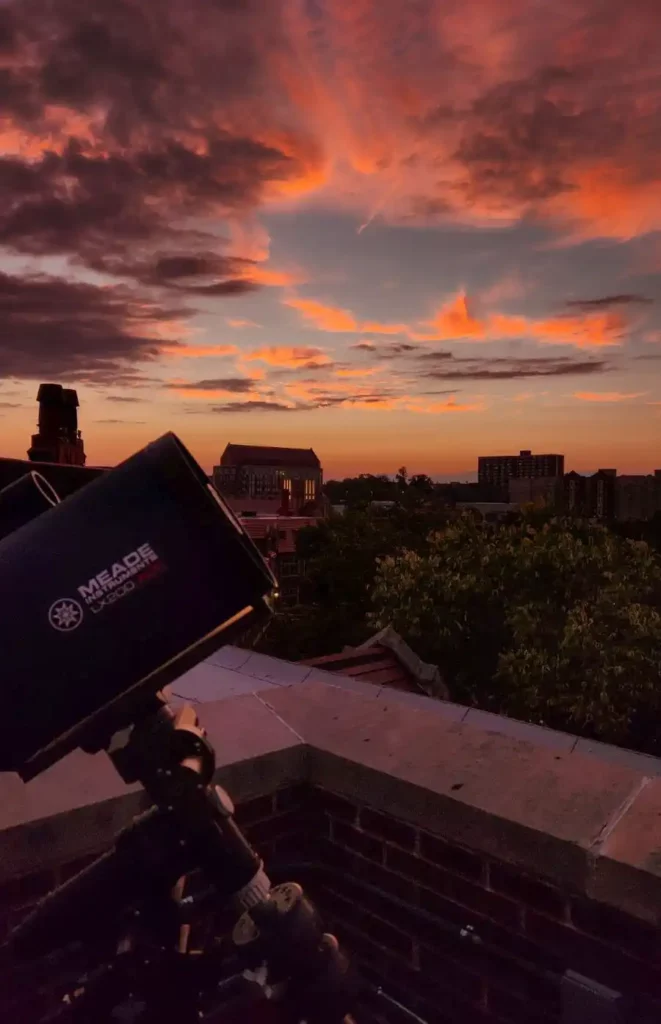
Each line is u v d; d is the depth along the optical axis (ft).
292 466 577.02
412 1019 5.79
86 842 5.99
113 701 3.10
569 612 66.08
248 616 3.24
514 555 72.28
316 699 8.63
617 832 5.63
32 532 3.21
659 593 68.13
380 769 6.81
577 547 69.26
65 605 3.04
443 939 6.58
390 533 129.70
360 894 7.21
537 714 67.72
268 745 7.33
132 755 3.37
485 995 6.29
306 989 3.62
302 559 133.49
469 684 77.71
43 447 33.55
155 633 3.09
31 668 3.00
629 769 6.59
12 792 6.12
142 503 3.15
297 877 7.39
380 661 43.62
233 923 4.11
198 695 18.47
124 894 3.52
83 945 3.94
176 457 3.17
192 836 3.43
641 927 5.41
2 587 3.05
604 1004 5.36
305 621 111.86
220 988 4.16
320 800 7.50
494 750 7.07
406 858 6.84
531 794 6.24
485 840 6.08
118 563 3.08
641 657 61.05
